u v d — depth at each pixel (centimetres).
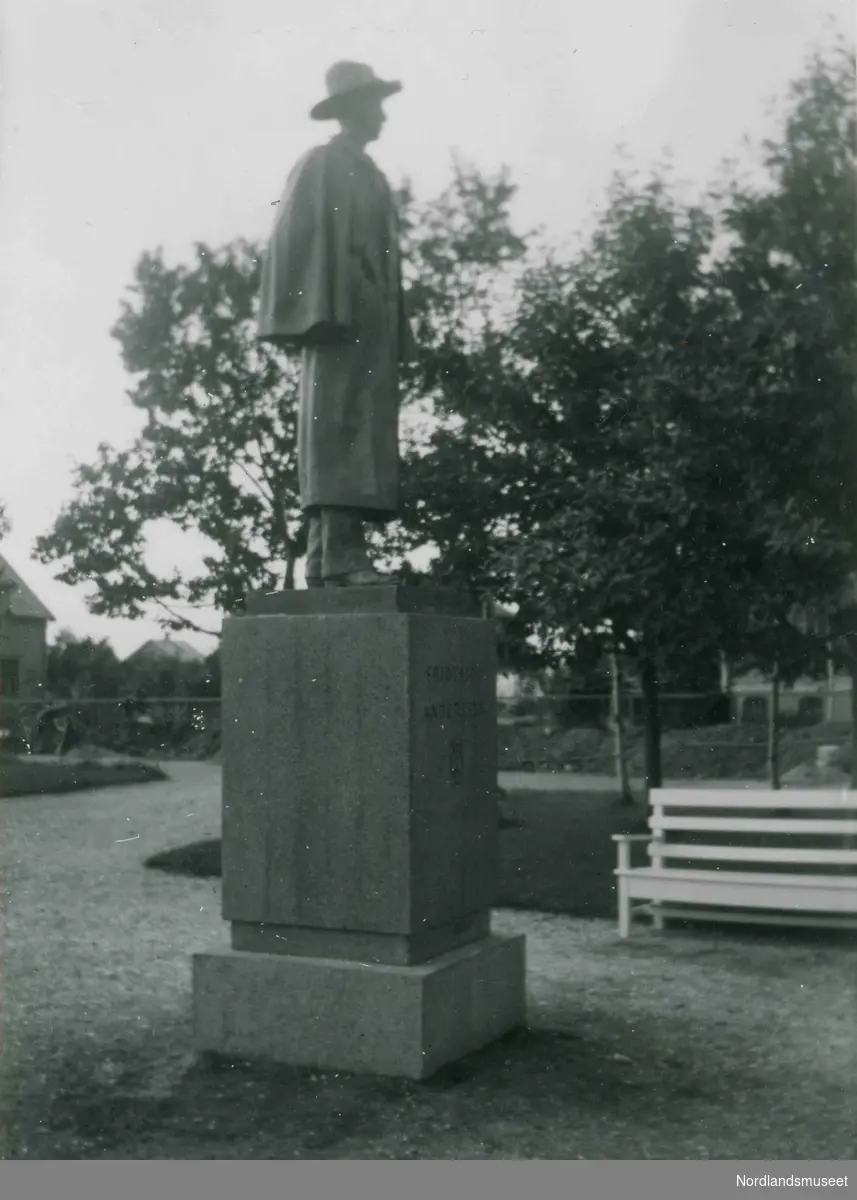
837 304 878
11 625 1473
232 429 1230
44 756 1606
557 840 1159
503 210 1072
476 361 1051
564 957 814
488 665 612
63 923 911
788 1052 596
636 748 1430
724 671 1315
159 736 1661
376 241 613
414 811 550
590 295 987
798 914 913
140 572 1272
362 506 601
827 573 880
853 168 905
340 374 602
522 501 1035
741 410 866
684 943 853
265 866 570
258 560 1260
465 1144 478
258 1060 559
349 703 559
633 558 884
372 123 621
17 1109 510
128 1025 638
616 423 984
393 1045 540
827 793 844
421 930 555
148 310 1214
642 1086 544
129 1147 475
